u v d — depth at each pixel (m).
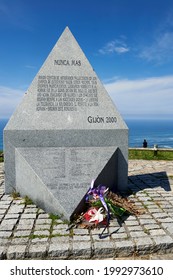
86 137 5.27
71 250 3.25
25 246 3.31
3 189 5.75
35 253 3.21
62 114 5.27
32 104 5.25
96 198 4.22
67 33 5.66
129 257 3.33
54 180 4.51
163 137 157.75
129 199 5.12
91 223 3.92
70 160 4.90
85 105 5.36
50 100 5.29
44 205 4.46
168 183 6.51
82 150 5.08
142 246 3.37
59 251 3.24
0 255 3.19
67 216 3.98
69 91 5.37
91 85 5.46
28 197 4.92
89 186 4.47
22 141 5.15
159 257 3.34
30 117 5.20
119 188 5.57
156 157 11.41
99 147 5.25
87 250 3.27
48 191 4.32
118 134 5.39
